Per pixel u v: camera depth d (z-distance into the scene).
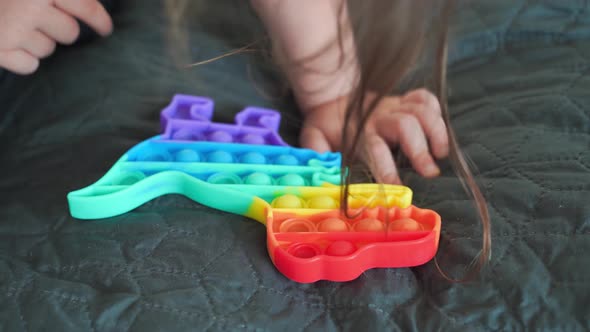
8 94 0.54
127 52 0.58
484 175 0.46
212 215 0.44
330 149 0.52
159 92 0.55
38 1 0.50
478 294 0.39
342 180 0.44
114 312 0.38
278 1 0.52
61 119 0.51
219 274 0.40
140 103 0.54
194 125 0.50
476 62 0.58
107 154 0.48
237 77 0.58
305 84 0.54
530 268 0.39
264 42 0.56
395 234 0.41
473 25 0.59
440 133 0.49
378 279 0.40
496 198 0.43
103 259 0.41
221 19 0.64
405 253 0.40
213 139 0.49
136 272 0.40
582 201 0.41
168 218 0.44
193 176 0.46
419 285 0.41
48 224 0.43
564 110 0.49
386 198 0.43
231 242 0.42
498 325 0.38
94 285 0.39
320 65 0.53
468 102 0.53
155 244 0.42
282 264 0.40
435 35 0.47
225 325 0.38
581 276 0.38
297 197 0.44
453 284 0.40
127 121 0.52
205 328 0.37
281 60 0.56
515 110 0.50
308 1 0.52
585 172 0.44
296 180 0.46
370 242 0.41
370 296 0.39
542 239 0.40
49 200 0.45
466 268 0.40
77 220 0.43
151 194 0.45
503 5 0.60
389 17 0.45
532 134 0.48
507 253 0.40
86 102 0.53
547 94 0.51
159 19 0.62
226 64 0.59
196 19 0.63
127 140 0.50
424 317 0.39
